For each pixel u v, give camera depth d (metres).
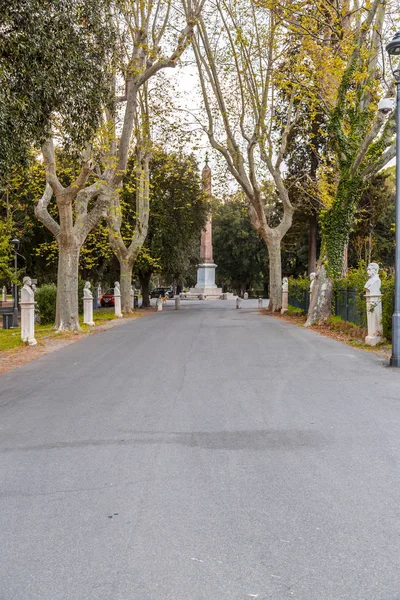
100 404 8.20
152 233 42.56
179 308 42.22
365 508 4.34
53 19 12.05
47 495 4.73
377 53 19.38
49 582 3.34
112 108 15.21
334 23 19.39
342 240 21.59
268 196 36.16
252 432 6.54
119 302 31.77
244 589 3.23
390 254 51.94
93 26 13.34
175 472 5.22
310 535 3.89
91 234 36.97
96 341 17.45
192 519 4.18
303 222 44.22
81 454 5.84
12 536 3.96
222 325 22.88
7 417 7.59
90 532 3.99
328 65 19.84
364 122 20.00
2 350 15.70
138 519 4.20
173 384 9.59
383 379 9.84
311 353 13.28
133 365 11.91
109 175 21.75
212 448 5.95
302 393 8.68
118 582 3.33
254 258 71.75
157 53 21.39
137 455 5.76
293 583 3.29
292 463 5.43
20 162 12.39
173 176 41.50
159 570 3.46
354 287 18.80
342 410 7.55
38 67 11.85
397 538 3.83
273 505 4.41
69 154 15.55
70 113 13.30
